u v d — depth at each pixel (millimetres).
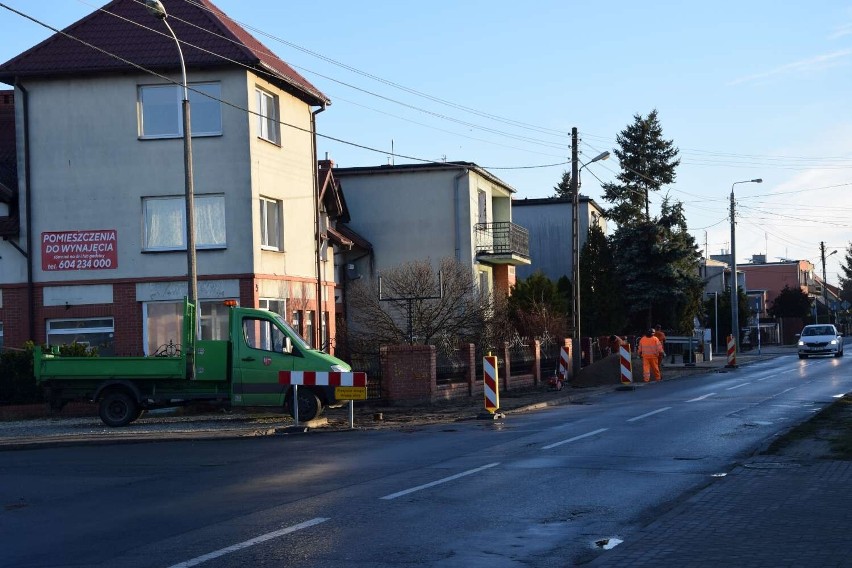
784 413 20234
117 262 26938
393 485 11812
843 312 120250
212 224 26953
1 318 27188
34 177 27234
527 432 17969
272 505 10602
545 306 38594
